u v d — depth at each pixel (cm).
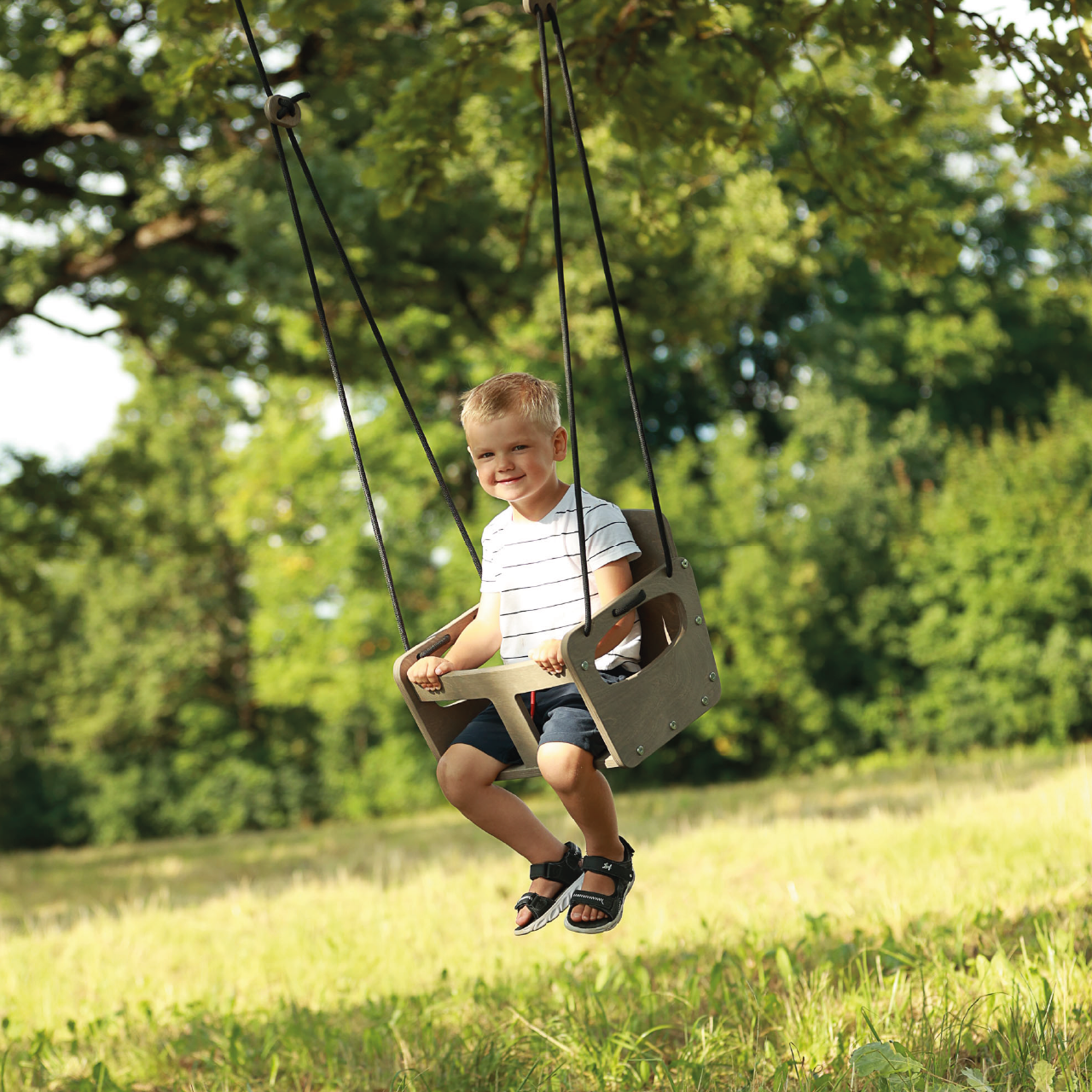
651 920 661
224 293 1503
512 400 321
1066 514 2159
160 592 3042
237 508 2788
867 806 1138
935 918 549
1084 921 487
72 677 2988
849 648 2397
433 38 1122
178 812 2850
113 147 1359
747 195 1502
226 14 527
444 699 323
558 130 592
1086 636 2167
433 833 1577
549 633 326
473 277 1366
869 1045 313
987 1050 365
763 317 3014
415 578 2731
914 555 2308
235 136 1216
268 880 1137
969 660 2283
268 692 2719
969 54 513
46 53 1195
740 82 569
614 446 2708
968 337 2769
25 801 2906
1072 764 1330
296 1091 424
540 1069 398
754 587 2317
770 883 738
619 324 290
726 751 2377
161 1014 562
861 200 588
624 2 533
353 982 598
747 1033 412
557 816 1430
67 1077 470
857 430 2619
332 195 1129
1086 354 2997
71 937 812
